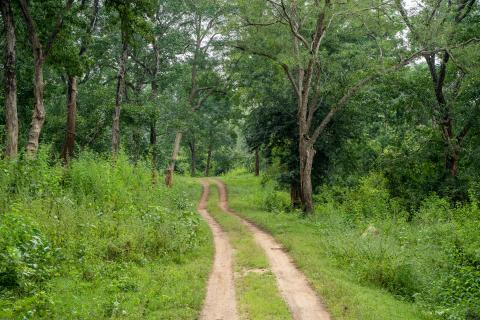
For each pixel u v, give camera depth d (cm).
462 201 2578
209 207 3303
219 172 8444
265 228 2150
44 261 943
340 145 3011
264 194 3747
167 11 3575
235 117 4456
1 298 757
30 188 1390
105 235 1258
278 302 970
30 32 1812
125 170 2000
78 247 1114
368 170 3148
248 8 2412
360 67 2620
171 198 2202
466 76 2552
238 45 2733
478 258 1184
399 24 2439
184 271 1170
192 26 3925
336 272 1234
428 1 2338
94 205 1516
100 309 816
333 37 2739
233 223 2305
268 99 3025
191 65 4050
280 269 1298
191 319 845
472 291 1061
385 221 1977
